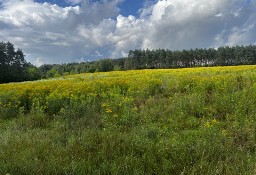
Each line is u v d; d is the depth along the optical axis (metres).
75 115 8.12
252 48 93.12
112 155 4.72
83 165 4.23
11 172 4.14
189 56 103.44
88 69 100.19
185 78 14.16
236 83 11.68
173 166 4.27
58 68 121.81
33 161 4.44
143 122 7.32
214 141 5.12
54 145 5.37
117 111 8.39
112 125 6.73
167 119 7.46
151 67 105.00
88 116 7.89
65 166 4.25
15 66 74.38
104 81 15.85
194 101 8.52
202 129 6.16
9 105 9.87
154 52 107.81
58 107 9.52
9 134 6.19
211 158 4.55
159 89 12.68
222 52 96.06
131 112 7.87
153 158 4.59
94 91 11.93
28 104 10.59
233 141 5.41
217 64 97.69
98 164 4.43
